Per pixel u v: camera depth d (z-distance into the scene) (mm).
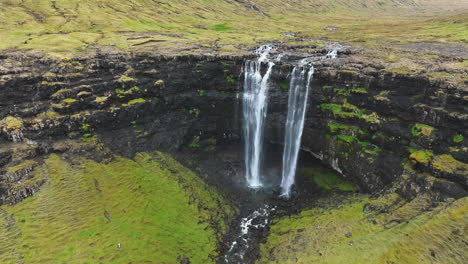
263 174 60781
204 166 59594
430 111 42438
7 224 36688
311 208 48281
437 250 30828
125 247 37594
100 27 102188
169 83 60469
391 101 47562
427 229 33344
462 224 32375
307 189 54938
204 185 53906
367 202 42906
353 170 51375
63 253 35000
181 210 46438
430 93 43594
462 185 36531
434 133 41656
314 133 58250
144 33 97375
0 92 46594
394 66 53750
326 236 38812
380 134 48312
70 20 103812
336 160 54812
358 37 96938
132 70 58562
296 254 37250
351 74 52625
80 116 50781
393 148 46312
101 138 52594
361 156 49781
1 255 33125
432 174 39250
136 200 45594
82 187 44438
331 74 54656
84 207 41781
